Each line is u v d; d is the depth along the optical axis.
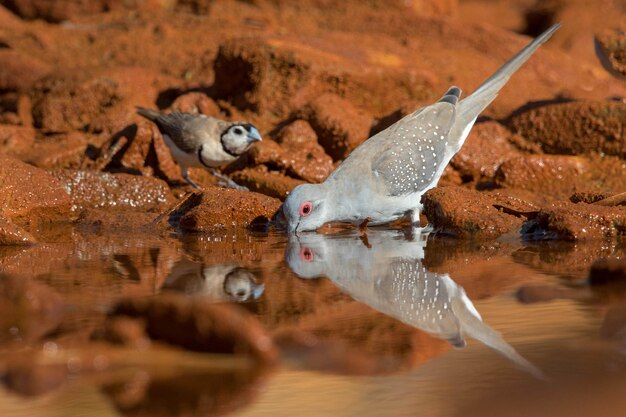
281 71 17.50
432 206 12.41
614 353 6.48
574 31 23.58
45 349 6.89
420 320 7.59
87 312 7.96
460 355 6.59
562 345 6.71
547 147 16.34
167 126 15.64
